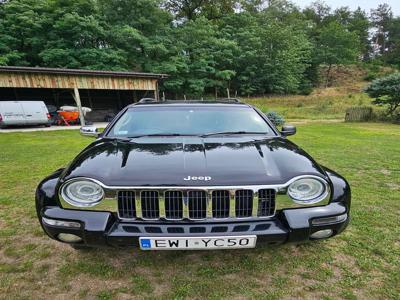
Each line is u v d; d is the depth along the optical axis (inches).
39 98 837.8
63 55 899.4
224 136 107.8
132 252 98.0
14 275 85.5
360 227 116.7
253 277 84.7
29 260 93.7
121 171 77.5
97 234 72.8
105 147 96.7
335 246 102.0
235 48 1341.0
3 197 153.0
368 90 831.1
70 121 663.1
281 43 1509.6
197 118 118.6
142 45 1060.5
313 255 96.3
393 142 369.1
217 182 73.1
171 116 119.3
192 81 1144.2
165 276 85.0
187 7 1694.1
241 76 1439.5
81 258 94.7
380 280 83.0
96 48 965.2
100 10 1074.1
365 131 523.2
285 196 75.4
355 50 2188.7
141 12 1141.7
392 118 784.3
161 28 1179.3
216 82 1239.5
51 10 963.3
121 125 116.0
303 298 75.5
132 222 74.7
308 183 77.4
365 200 148.7
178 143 97.8
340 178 87.1
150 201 74.4
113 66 963.3
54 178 85.4
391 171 211.9
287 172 78.1
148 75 692.7
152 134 110.0
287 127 132.0
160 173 75.5
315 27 2524.6
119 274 85.9
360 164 234.2
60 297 75.9
